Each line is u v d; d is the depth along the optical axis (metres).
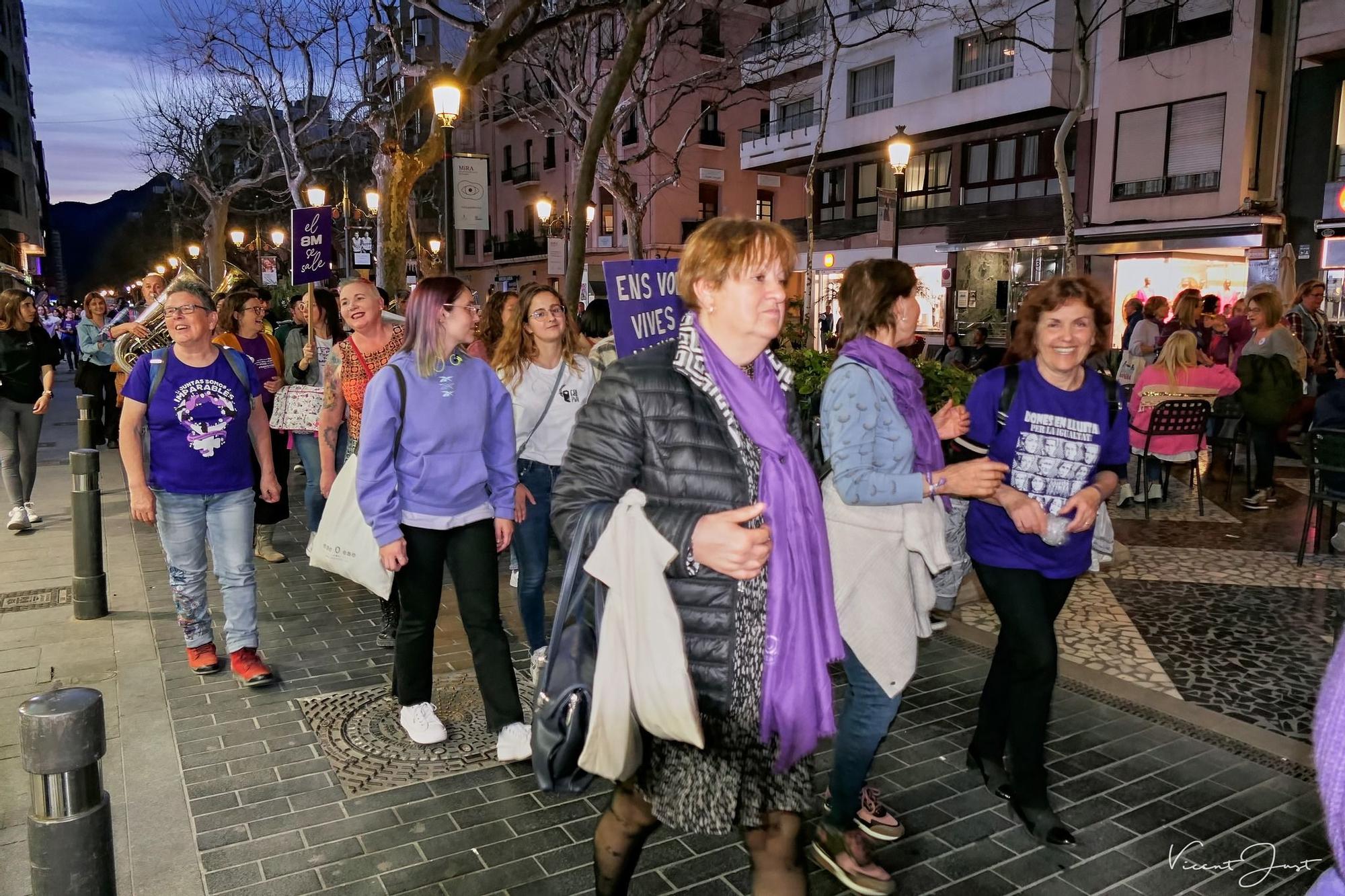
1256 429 8.58
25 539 7.59
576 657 2.13
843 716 2.95
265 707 4.28
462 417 3.68
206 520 4.56
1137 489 9.43
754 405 2.14
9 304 7.59
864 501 2.72
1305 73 18.97
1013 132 25.34
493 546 3.84
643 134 35.00
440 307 3.65
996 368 3.35
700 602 2.07
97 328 11.36
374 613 5.66
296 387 6.25
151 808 3.37
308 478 6.39
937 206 27.75
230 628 4.53
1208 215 20.45
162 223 71.56
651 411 2.10
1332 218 18.58
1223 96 20.05
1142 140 21.75
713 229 2.13
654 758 2.12
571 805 3.42
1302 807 3.39
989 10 23.03
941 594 3.49
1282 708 4.27
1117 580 6.30
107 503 8.98
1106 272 22.48
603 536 2.00
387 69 22.98
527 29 11.04
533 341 4.48
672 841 3.16
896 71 27.12
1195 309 9.34
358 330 4.84
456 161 11.86
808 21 29.11
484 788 3.54
